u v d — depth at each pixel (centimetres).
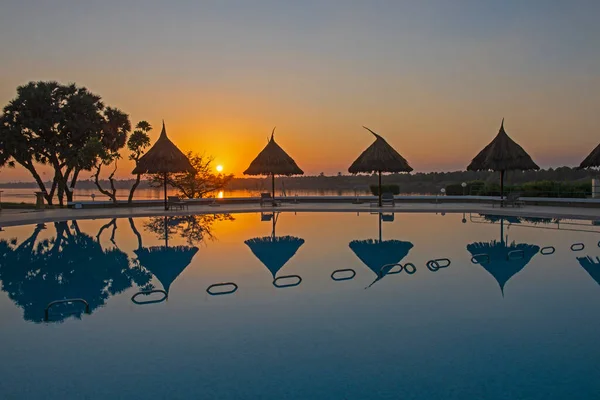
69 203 1794
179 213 1525
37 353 385
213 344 403
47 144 1991
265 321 466
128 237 1088
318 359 368
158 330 440
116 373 345
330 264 762
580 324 449
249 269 728
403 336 419
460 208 1603
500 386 321
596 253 850
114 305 528
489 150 1694
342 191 2262
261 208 1678
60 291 599
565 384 324
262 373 343
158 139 1752
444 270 709
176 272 711
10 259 838
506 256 823
